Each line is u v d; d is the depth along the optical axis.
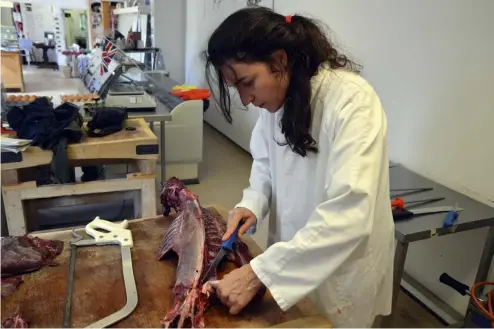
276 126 1.10
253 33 0.83
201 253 1.02
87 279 1.00
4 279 0.98
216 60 0.89
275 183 1.20
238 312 0.90
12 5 4.40
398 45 2.18
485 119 1.79
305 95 0.93
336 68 1.00
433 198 1.85
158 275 1.03
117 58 2.93
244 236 1.24
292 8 3.17
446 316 2.03
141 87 2.87
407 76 2.14
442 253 2.08
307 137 0.99
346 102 0.92
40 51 5.18
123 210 2.60
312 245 0.86
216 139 4.68
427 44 2.01
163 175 3.05
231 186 3.43
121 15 4.69
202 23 4.91
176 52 5.64
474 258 1.92
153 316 0.89
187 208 1.19
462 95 1.87
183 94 3.30
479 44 1.77
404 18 2.12
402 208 1.70
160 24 5.42
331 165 0.92
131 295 0.94
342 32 2.58
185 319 0.86
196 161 3.39
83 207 2.60
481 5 1.75
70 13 5.00
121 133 2.06
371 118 0.91
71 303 0.91
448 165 1.98
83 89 3.45
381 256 1.04
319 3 2.80
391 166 2.23
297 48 0.89
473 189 1.88
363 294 1.05
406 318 2.05
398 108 2.22
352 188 0.84
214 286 0.91
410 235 1.54
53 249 1.11
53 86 3.97
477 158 1.84
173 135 3.23
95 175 2.51
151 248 1.15
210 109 5.17
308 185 1.08
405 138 2.21
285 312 0.92
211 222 1.18
